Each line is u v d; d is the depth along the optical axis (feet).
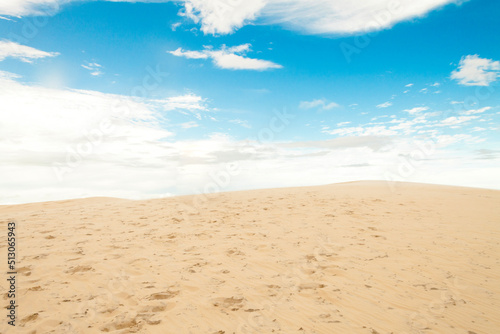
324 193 44.93
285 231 24.71
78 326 11.23
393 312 12.42
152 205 38.37
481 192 41.96
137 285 14.88
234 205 37.19
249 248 20.59
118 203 40.81
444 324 11.48
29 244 21.01
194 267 17.30
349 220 27.81
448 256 18.44
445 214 29.19
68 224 27.40
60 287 14.47
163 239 22.68
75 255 18.85
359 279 15.58
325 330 11.16
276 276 16.10
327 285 14.97
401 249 19.85
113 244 21.29
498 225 24.89
